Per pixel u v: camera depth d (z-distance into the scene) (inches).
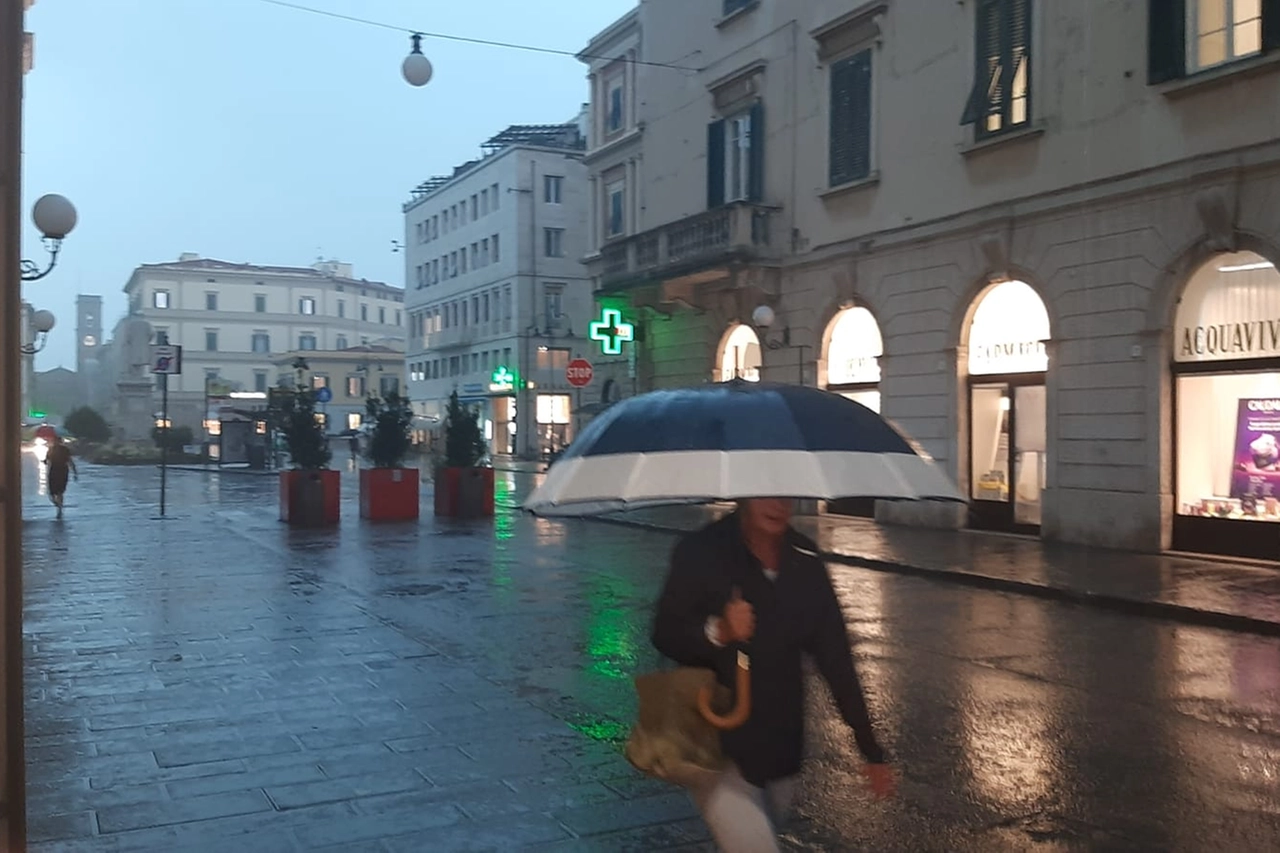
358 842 189.0
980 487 701.3
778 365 883.4
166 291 3614.7
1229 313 548.4
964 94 692.7
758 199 901.2
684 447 115.7
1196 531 566.3
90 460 2267.5
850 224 799.1
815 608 126.6
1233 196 532.7
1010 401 678.5
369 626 395.5
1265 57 515.2
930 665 337.7
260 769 229.8
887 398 765.3
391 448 841.5
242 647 357.1
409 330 2812.5
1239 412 546.6
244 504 1003.9
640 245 1001.5
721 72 952.3
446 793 214.7
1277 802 213.5
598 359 1259.2
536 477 1465.3
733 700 125.4
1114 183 591.5
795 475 112.6
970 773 231.0
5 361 125.1
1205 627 407.8
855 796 216.2
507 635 379.9
